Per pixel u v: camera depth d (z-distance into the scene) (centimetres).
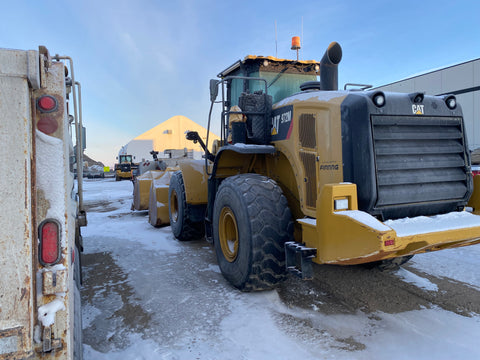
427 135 273
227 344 247
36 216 139
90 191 1678
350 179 265
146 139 3269
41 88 143
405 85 1653
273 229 307
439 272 382
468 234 240
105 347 246
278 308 302
